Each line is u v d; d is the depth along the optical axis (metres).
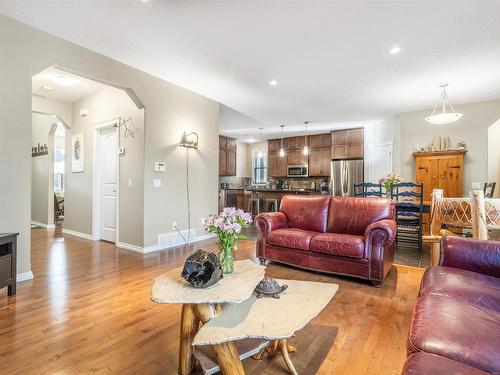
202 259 1.53
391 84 4.09
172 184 4.33
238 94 4.63
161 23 2.61
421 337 0.99
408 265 3.45
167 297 1.37
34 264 3.33
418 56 3.21
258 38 2.84
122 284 2.70
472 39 2.85
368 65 3.45
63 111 5.09
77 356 1.59
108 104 4.47
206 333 1.25
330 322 2.01
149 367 1.51
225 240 1.75
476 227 2.28
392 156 6.00
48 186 6.00
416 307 1.27
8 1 2.36
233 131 7.89
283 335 1.23
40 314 2.08
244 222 1.80
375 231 2.74
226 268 1.72
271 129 7.59
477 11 2.38
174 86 4.32
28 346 1.67
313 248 3.08
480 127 4.99
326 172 7.91
